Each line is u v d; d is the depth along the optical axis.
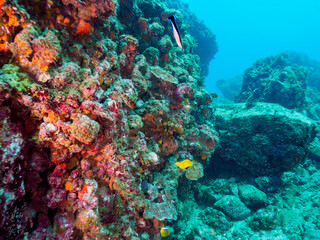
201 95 6.96
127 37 4.50
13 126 1.96
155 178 4.85
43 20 2.55
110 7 3.14
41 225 2.32
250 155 7.51
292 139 6.84
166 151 5.13
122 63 4.23
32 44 2.16
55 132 2.26
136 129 3.92
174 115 5.37
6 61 2.20
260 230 6.10
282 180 7.96
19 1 2.23
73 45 2.92
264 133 7.32
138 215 3.93
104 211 3.07
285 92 10.73
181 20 8.22
